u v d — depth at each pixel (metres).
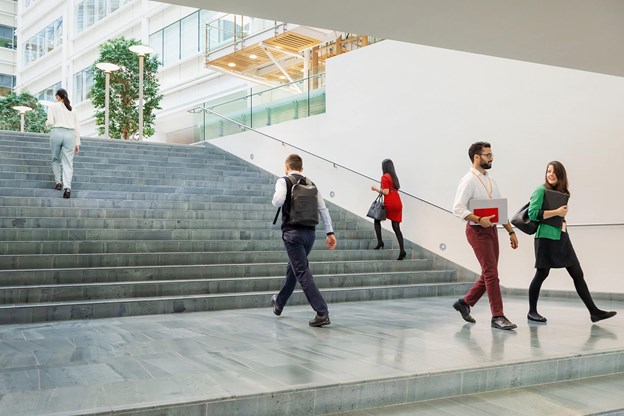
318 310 5.06
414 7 4.43
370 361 3.68
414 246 9.38
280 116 12.73
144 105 18.11
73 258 6.59
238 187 11.39
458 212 5.12
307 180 5.23
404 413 3.12
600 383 3.81
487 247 5.14
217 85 21.58
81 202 8.58
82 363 3.59
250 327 5.02
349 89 11.11
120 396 2.84
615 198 7.27
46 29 34.53
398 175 10.09
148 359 3.71
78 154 11.41
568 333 4.82
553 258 5.39
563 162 7.80
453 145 9.16
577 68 6.12
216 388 3.00
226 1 4.24
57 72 33.28
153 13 24.94
